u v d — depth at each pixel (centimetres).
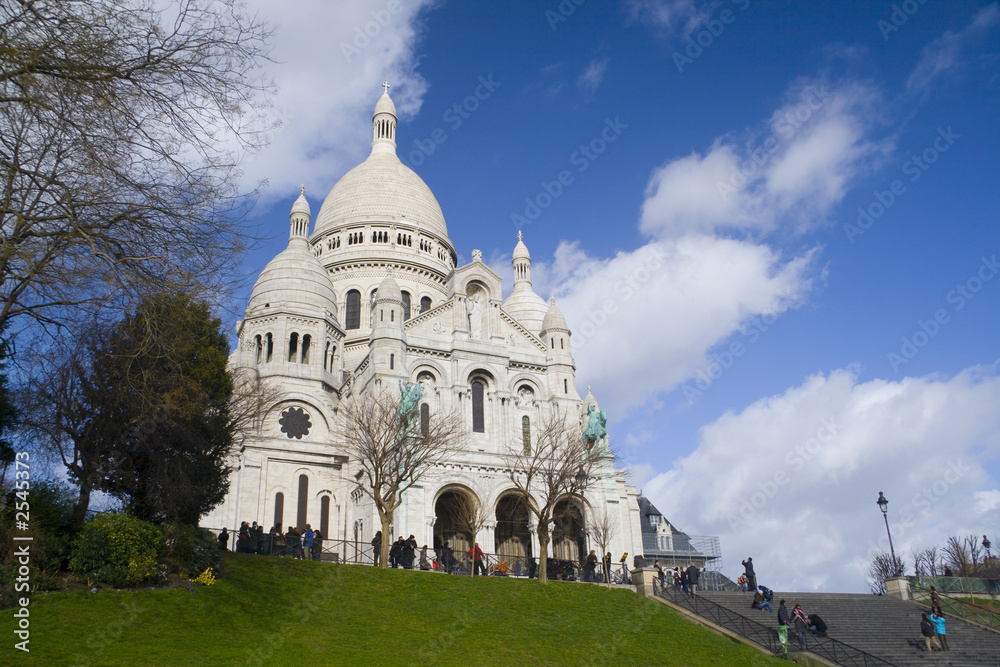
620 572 6081
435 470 6400
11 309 2509
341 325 8894
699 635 4138
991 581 6031
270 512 6662
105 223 2305
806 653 3984
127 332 3144
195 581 3525
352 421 6053
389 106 11131
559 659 3519
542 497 6688
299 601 3725
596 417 7144
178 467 3850
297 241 8381
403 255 9394
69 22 2062
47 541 3147
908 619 5038
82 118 2117
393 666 3091
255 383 5972
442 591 4306
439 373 7112
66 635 2738
